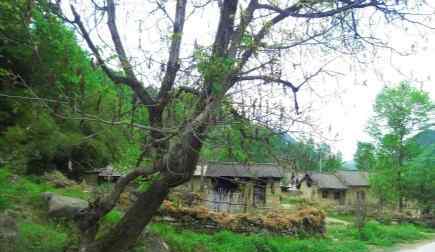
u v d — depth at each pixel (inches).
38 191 522.9
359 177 2176.4
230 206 860.0
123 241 283.3
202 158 281.0
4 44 505.4
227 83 233.5
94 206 276.4
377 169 1738.4
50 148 669.3
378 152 1717.5
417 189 1683.1
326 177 2146.9
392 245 905.5
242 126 233.9
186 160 266.5
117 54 261.7
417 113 1695.4
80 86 239.5
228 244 580.7
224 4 263.7
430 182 1659.7
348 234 973.2
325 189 2100.1
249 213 786.2
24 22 268.7
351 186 2130.9
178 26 277.4
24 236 364.2
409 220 1525.6
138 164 280.8
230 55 246.7
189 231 641.6
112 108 246.7
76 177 771.4
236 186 921.5
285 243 687.1
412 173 1668.3
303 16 270.1
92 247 277.4
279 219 762.8
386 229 1082.7
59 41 292.5
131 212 286.2
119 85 263.7
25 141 652.7
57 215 443.8
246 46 244.1
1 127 647.8
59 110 244.1
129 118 261.4
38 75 397.1
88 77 268.1
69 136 688.4
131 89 283.0
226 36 261.7
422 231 1314.0
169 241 482.3
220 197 889.5
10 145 626.8
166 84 255.4
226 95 230.2
